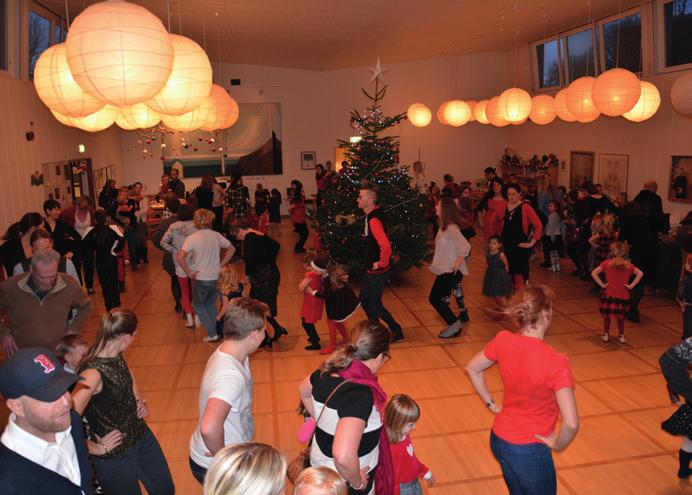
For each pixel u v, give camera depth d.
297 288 9.55
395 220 9.72
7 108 8.77
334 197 9.83
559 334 7.21
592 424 4.95
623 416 5.08
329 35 11.45
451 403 5.39
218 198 11.84
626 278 6.74
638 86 7.32
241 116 17.77
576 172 14.88
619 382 5.77
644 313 8.04
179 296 8.39
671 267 8.61
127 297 9.28
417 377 5.99
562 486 4.09
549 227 10.56
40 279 3.96
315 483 1.79
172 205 8.13
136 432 3.07
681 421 3.86
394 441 3.34
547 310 2.85
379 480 2.70
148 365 6.41
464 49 16.80
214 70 17.36
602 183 13.73
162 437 4.86
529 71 16.83
